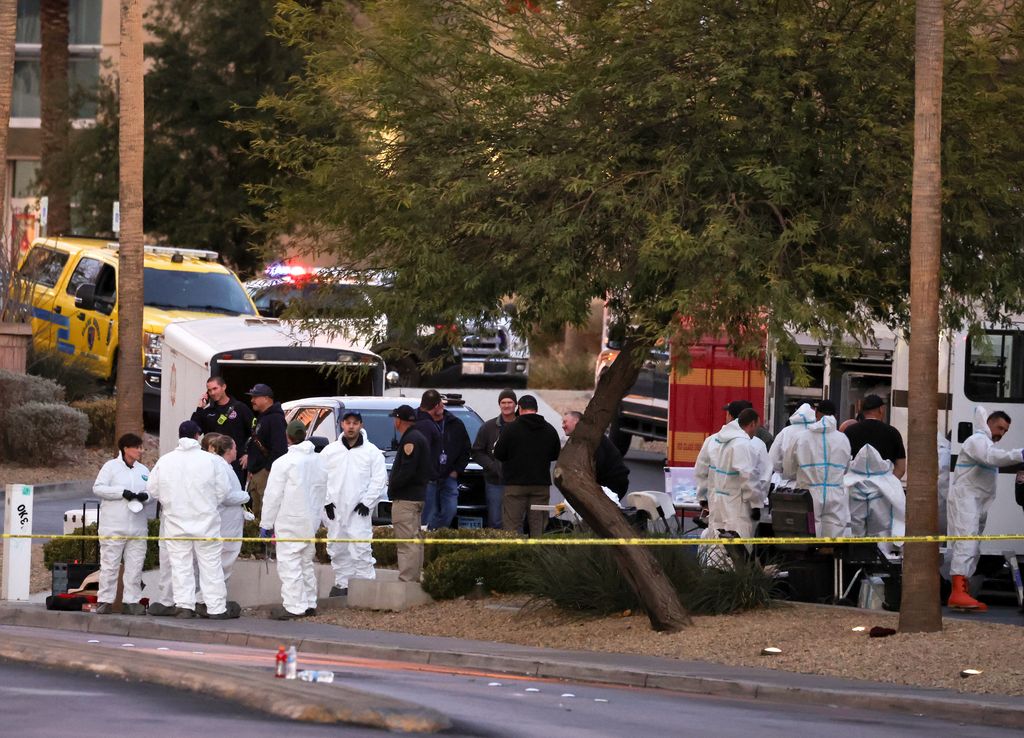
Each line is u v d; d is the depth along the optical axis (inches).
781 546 2507.4
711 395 3521.2
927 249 2017.7
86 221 5561.0
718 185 2092.8
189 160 5378.9
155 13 6003.9
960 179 2091.5
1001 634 2025.1
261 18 5398.6
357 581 2581.2
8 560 2628.0
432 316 2164.1
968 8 2212.1
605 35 2133.4
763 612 2300.7
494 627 2367.1
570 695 1754.4
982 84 2170.3
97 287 4330.7
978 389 2787.9
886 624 2150.6
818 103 2133.4
